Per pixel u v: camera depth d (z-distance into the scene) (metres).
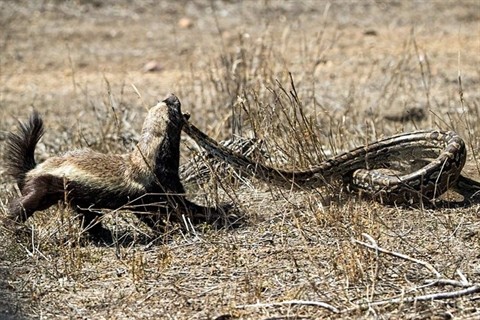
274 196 24.56
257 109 27.36
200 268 20.80
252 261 20.92
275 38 47.19
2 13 51.44
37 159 30.27
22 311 19.23
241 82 32.22
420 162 24.80
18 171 23.02
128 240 22.75
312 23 50.25
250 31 48.81
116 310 19.17
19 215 22.28
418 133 24.56
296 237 22.00
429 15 51.59
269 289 19.56
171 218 22.73
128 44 48.03
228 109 31.75
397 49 45.84
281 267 20.50
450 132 24.20
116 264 21.36
